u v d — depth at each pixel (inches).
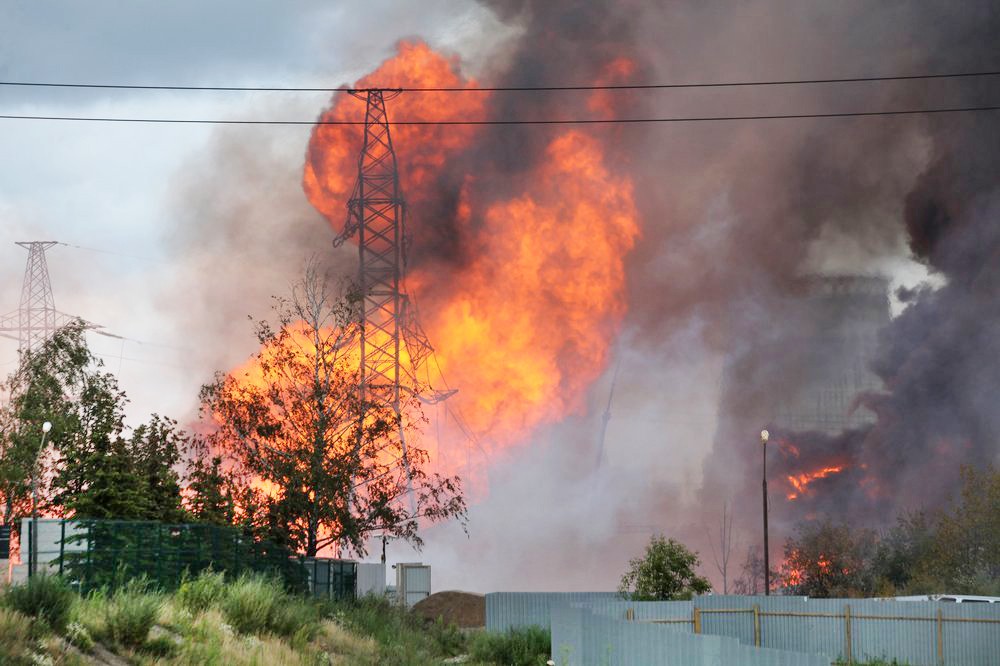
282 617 3624.5
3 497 6151.6
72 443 5994.1
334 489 6254.9
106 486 5669.3
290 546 6112.2
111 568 3516.2
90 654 2514.8
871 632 4598.9
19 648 2229.3
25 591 2561.5
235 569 4347.9
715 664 2564.0
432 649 4655.5
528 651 4503.0
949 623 4498.0
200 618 3159.5
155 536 3779.5
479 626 6481.3
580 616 3481.8
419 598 7086.6
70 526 3511.3
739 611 4690.0
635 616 4308.6
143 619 2721.5
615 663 3134.8
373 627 4571.9
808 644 4672.7
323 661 3294.8
